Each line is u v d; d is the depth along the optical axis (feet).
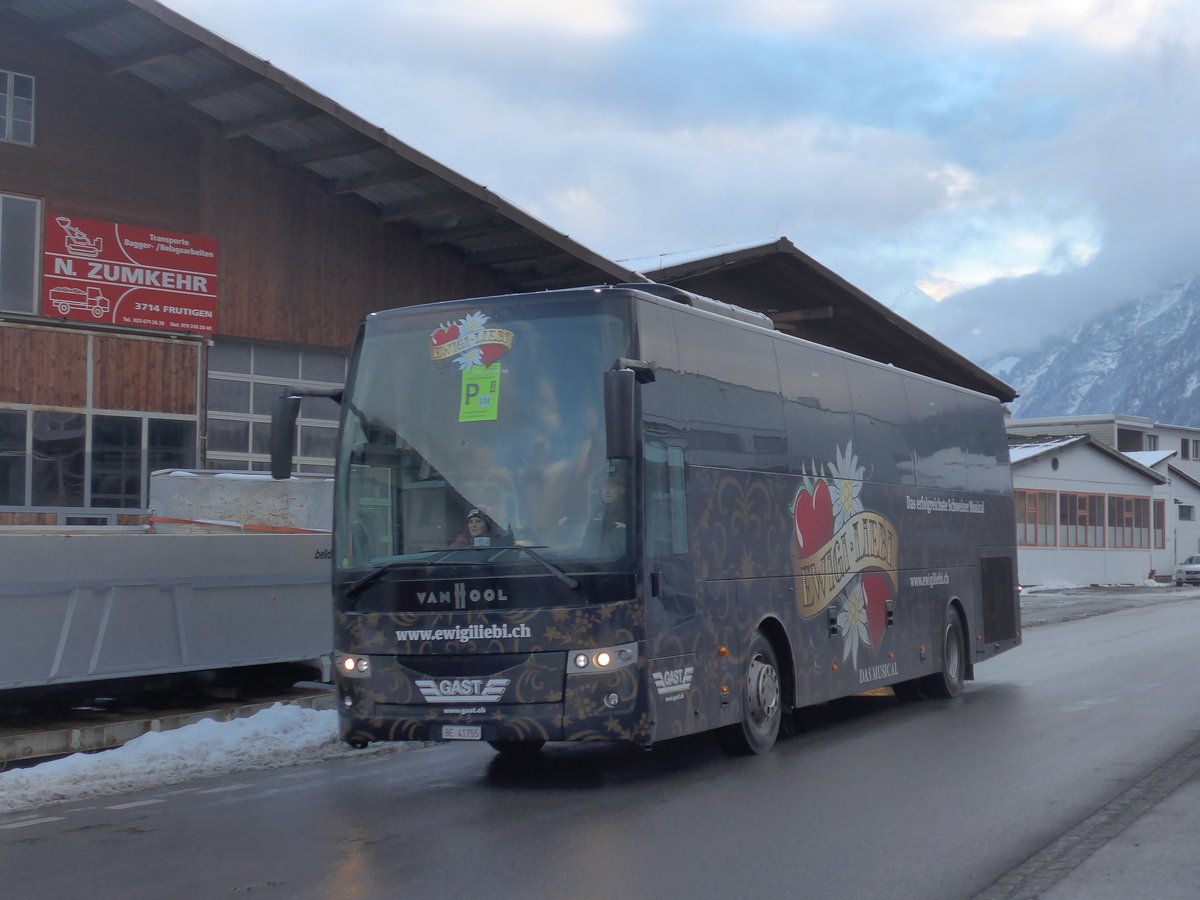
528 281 84.33
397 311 32.17
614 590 28.99
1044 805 27.96
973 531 53.67
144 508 66.90
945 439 51.57
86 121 66.59
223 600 41.65
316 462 74.84
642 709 29.07
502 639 29.12
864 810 27.53
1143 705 45.80
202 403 69.31
